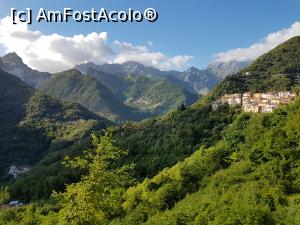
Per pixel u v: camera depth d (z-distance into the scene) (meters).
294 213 37.84
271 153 61.94
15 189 130.62
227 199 47.09
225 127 115.25
